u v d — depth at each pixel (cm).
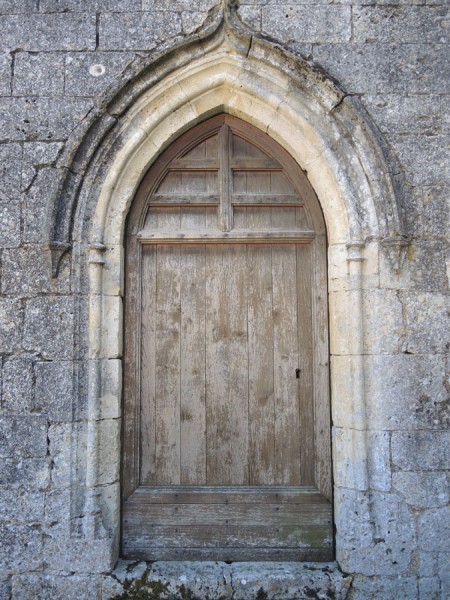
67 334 295
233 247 328
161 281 325
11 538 284
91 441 291
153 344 322
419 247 301
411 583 282
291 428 318
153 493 313
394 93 308
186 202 325
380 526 287
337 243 308
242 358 322
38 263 298
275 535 311
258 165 328
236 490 314
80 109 305
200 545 310
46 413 290
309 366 321
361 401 293
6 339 294
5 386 292
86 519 286
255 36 302
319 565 300
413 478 289
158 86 307
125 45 308
